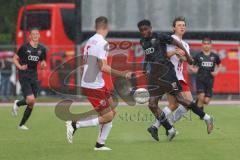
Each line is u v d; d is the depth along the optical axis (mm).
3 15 147375
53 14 111812
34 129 58250
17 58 57438
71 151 44438
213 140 49906
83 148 45812
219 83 100000
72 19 111750
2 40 144000
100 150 44562
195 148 45656
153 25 98250
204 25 98812
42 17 112312
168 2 98438
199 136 52375
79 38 97312
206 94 67312
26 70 57562
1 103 93250
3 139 51156
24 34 103188
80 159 41125
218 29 99000
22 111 77250
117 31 98312
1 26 147750
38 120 66438
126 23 98500
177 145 47156
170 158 41406
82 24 97938
